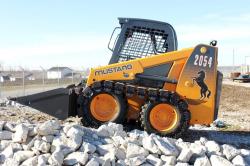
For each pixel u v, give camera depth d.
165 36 10.49
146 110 9.48
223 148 7.86
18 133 7.38
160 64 9.98
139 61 10.00
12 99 9.98
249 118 16.09
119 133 8.02
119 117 9.68
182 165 7.18
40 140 7.27
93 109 9.73
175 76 9.92
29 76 71.38
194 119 9.88
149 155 7.40
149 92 9.59
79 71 44.75
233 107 21.77
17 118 12.81
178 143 7.97
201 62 9.84
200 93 9.81
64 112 9.88
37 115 13.75
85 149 7.18
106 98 9.74
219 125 13.10
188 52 9.91
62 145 7.14
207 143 8.07
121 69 9.99
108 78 9.96
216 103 9.98
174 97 9.55
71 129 7.46
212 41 9.95
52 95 9.91
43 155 7.00
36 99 9.93
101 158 7.16
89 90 9.73
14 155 7.04
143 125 9.52
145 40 10.54
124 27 10.57
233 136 11.41
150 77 9.96
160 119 9.55
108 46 10.60
